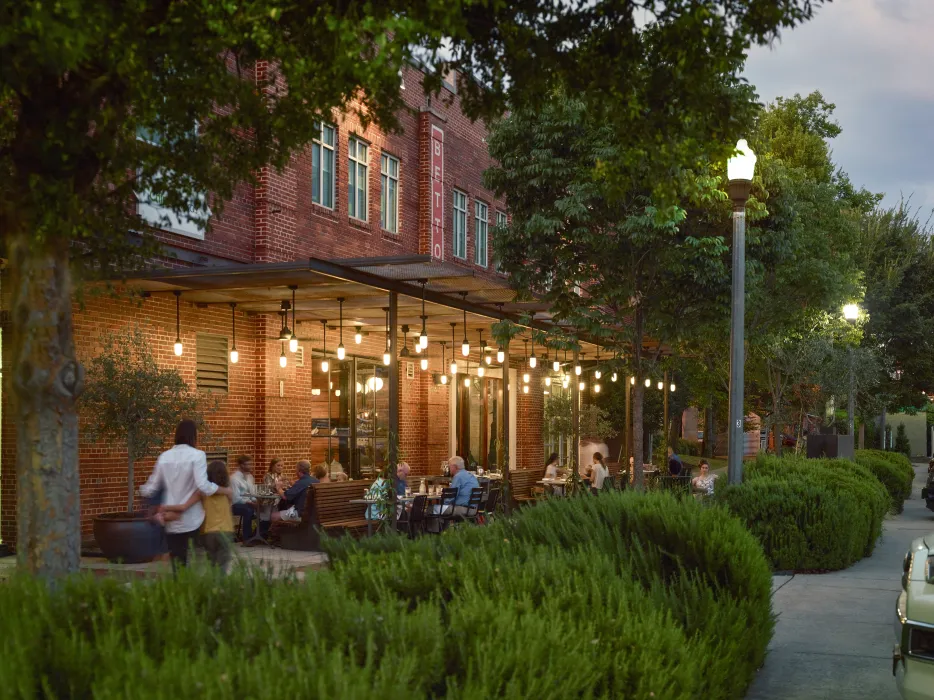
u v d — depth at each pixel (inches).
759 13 264.4
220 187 348.5
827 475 577.9
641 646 189.6
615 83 299.1
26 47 207.9
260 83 336.2
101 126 264.7
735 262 502.6
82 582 169.3
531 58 295.4
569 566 224.5
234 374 721.6
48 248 257.0
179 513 386.0
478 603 174.9
